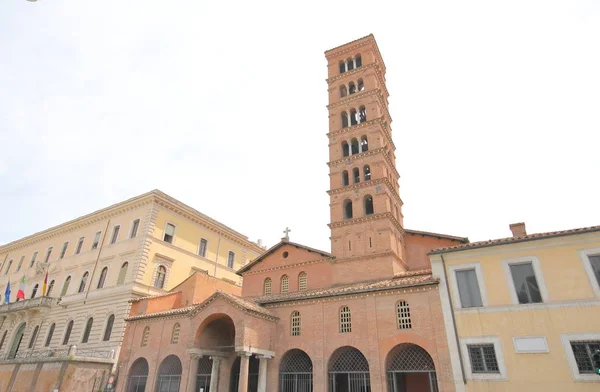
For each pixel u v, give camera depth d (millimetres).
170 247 51344
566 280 22312
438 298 25406
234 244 63406
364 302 28109
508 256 24422
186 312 34406
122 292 45375
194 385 30312
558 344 21172
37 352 47844
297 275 37406
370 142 39531
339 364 28219
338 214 37594
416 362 25844
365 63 45156
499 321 23062
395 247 34719
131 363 36094
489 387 21766
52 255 61875
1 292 66688
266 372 29641
